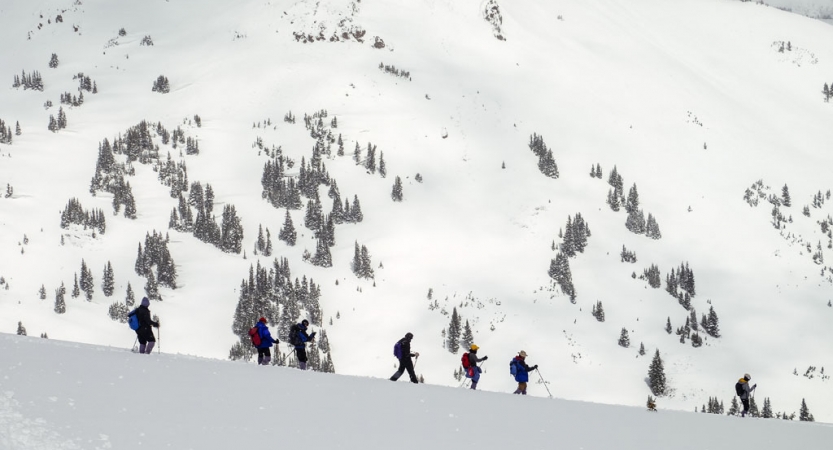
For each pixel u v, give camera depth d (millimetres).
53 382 16844
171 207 182375
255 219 183875
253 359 133500
